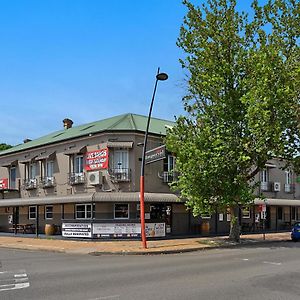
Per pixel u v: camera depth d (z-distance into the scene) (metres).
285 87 22.84
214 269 14.12
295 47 25.17
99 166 30.14
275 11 25.53
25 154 37.53
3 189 38.00
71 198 29.31
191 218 32.31
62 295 9.60
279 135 22.66
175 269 14.17
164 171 30.83
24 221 36.81
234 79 24.67
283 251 21.27
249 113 22.38
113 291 10.02
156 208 30.42
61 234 31.47
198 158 23.61
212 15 25.39
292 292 9.91
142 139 30.14
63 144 33.31
